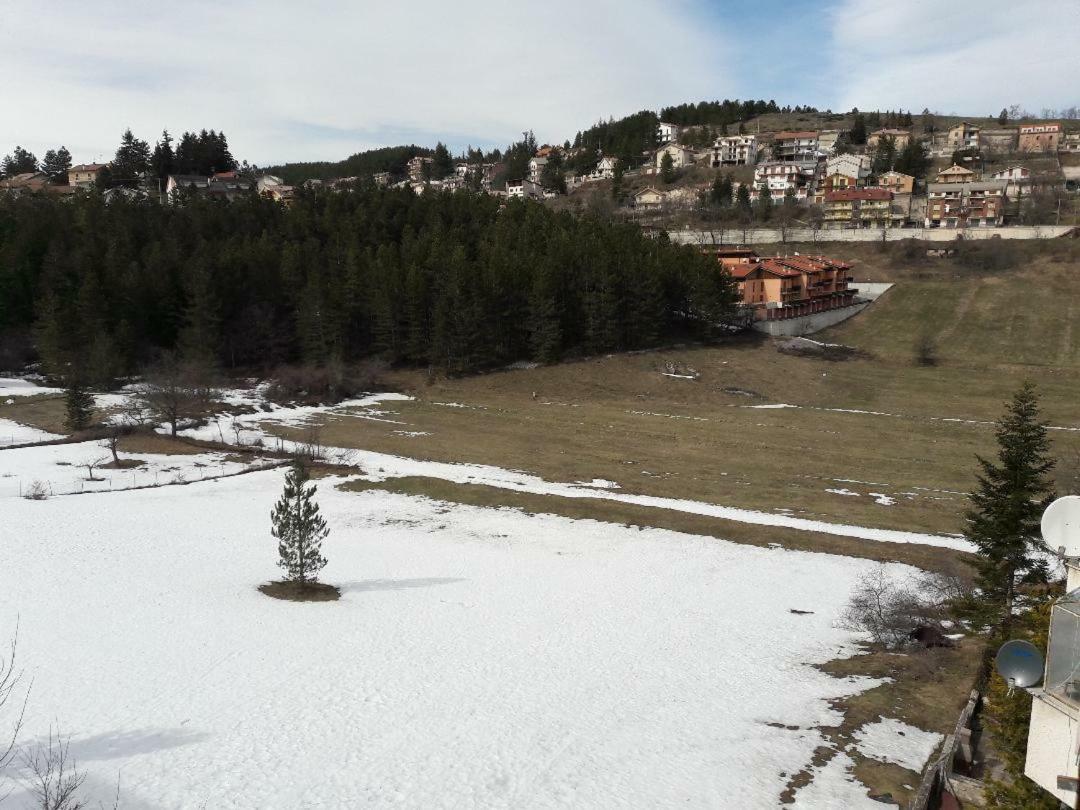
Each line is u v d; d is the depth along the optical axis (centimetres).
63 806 1620
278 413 7556
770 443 6600
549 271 9450
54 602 3005
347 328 9325
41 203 11612
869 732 2220
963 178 17650
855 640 3067
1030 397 2916
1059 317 11006
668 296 10450
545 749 2072
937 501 5112
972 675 2617
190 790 1773
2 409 6856
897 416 7700
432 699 2358
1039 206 15300
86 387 7275
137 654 2570
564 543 4262
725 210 17888
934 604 3300
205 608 3066
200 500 4853
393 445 6419
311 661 2603
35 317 8725
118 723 2086
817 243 15538
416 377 9125
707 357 9762
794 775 1962
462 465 5841
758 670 2728
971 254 13638
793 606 3450
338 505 4875
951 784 1809
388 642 2828
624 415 7638
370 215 12475
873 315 12119
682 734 2195
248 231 11712
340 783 1845
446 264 9469
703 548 4212
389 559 3947
